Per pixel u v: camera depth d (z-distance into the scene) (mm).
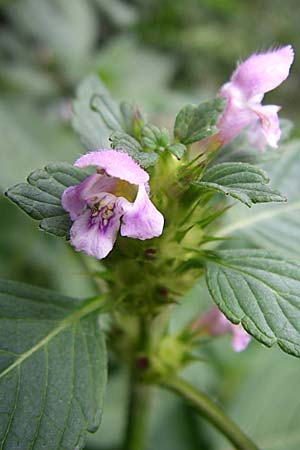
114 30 413
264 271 121
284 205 162
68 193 115
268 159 138
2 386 114
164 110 313
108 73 317
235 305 116
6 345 119
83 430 114
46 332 123
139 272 134
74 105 147
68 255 248
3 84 316
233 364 230
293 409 212
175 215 126
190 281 138
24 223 258
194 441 213
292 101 479
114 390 218
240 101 133
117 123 135
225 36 449
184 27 454
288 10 489
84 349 122
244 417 212
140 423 157
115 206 114
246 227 157
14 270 252
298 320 114
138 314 142
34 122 246
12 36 334
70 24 341
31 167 232
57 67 324
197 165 123
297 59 473
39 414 113
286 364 227
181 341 153
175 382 150
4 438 111
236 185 115
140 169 113
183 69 448
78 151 246
